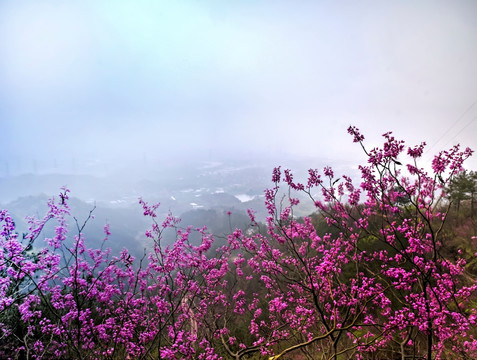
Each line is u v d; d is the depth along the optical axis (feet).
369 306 13.50
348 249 12.48
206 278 14.75
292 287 15.23
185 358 11.50
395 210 10.32
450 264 10.19
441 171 9.63
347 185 11.85
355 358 14.08
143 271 14.12
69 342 11.97
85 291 12.35
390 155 9.78
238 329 18.58
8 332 11.93
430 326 9.31
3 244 11.16
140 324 13.10
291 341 16.65
